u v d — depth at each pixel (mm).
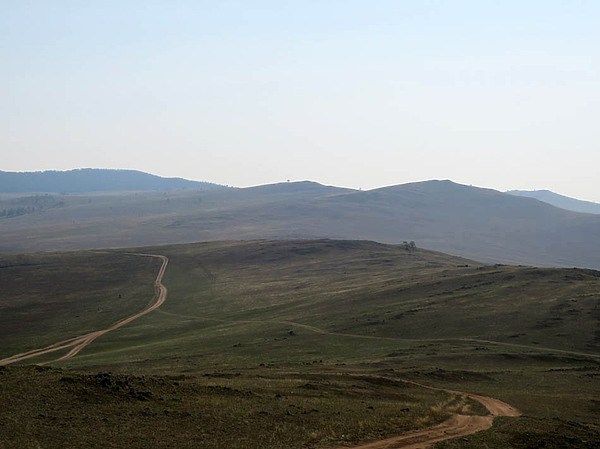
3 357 101625
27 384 39219
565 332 89375
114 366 78125
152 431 33250
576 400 56062
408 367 70812
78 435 31375
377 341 92312
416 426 39906
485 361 76812
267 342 96000
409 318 104250
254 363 77125
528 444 37031
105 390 39719
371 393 50562
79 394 38375
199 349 94312
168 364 78375
